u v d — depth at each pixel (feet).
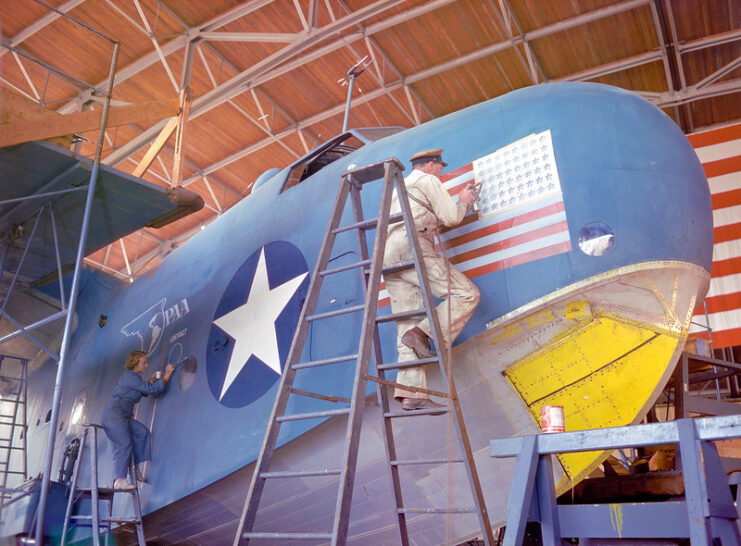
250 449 17.16
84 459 25.29
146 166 26.37
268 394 17.58
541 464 9.15
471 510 11.19
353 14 43.96
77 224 24.34
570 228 13.80
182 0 46.73
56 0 46.73
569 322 13.94
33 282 30.42
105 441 24.84
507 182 14.87
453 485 14.99
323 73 53.31
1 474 36.94
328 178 19.19
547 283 13.73
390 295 13.74
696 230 13.91
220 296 21.35
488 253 14.61
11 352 37.86
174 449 20.21
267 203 21.52
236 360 19.31
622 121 14.35
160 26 48.98
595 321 13.84
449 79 53.62
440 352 11.68
